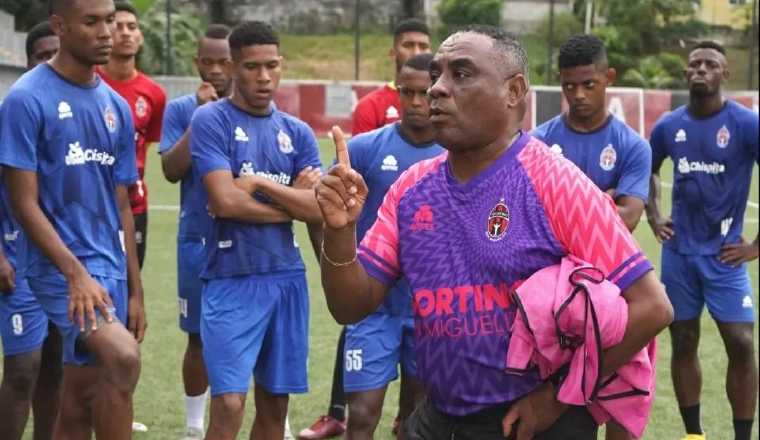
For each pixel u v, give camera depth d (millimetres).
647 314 3156
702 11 41562
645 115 33156
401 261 3449
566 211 3209
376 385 5695
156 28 35406
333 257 3344
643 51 40812
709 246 7035
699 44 7141
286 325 5758
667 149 7262
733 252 6895
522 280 3248
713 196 7051
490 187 3314
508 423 3277
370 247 3506
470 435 3377
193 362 6871
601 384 3217
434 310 3350
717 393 8164
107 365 4812
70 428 5141
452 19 41062
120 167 5449
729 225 7051
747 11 41375
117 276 5293
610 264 3172
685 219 7145
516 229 3252
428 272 3367
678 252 7141
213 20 41688
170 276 12477
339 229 3299
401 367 6020
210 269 5707
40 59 6855
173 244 14734
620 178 6352
